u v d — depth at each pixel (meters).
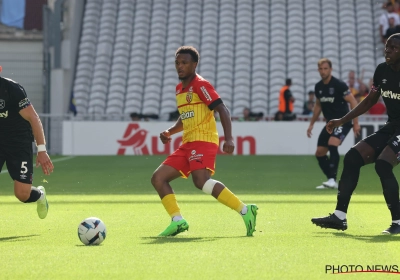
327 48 77.88
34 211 26.78
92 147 64.31
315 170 48.53
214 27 80.69
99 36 79.56
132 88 74.94
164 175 19.72
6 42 74.25
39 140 20.00
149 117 65.31
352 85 63.81
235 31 80.50
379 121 60.88
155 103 73.38
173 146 63.66
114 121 64.25
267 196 32.38
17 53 74.31
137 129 63.94
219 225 22.09
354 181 19.88
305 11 82.00
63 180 41.94
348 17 80.88
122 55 78.00
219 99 19.25
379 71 20.19
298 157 59.97
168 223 22.94
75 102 70.94
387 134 20.20
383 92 19.95
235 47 78.62
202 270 14.05
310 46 78.00
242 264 14.66
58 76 71.81
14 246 17.59
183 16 82.12
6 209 27.48
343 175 19.97
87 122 64.31
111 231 20.81
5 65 74.06
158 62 77.31
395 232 19.41
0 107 19.89
